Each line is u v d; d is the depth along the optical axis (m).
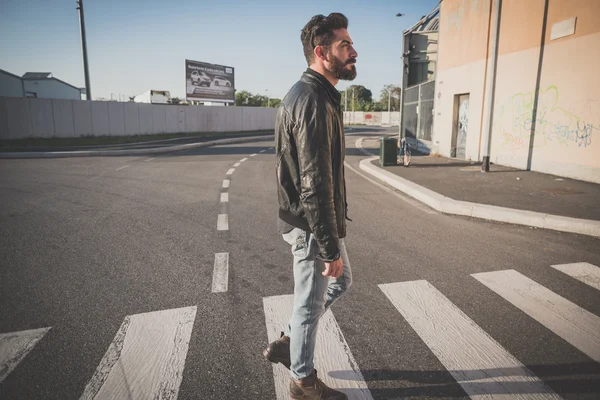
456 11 14.00
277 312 3.35
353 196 8.56
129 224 6.16
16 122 23.86
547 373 2.51
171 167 13.43
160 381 2.45
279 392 2.36
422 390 2.37
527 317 3.24
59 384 2.41
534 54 10.39
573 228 5.71
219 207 7.37
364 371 2.56
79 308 3.41
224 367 2.60
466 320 3.20
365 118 82.19
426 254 4.79
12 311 3.36
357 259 4.62
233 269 4.31
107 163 14.64
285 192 2.00
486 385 2.40
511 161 11.60
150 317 3.26
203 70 42.41
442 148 15.43
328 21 1.90
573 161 9.39
